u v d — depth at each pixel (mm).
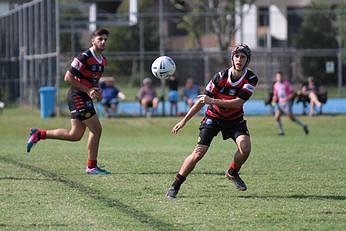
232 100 28078
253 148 52094
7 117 86375
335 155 46094
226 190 30516
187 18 128625
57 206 26594
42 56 92500
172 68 31719
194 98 88438
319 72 110688
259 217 24578
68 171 36688
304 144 56719
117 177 34469
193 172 36250
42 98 86125
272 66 107125
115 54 100188
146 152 48156
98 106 90188
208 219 24188
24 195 29000
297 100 86938
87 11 123125
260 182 33031
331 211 25766
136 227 22891
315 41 123562
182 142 61094
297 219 24297
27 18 99250
